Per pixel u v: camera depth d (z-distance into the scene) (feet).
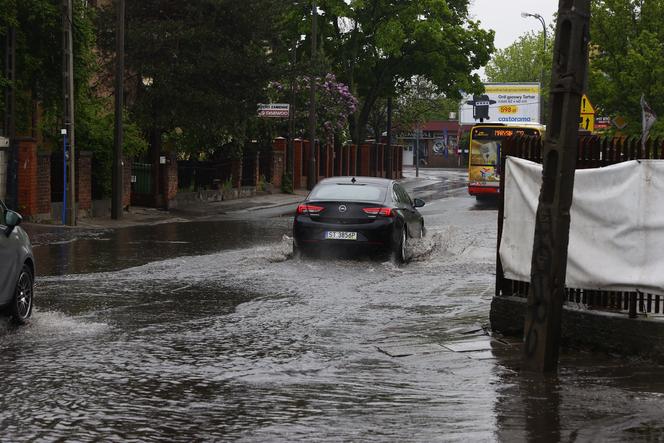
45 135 108.17
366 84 230.48
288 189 176.76
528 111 246.88
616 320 31.19
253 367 29.01
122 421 22.63
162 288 46.83
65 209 93.50
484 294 45.50
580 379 27.78
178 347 32.01
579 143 33.12
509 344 33.09
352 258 60.70
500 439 21.22
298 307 41.11
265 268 55.36
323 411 23.73
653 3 137.49
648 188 30.94
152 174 123.44
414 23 212.02
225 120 124.26
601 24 140.05
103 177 111.34
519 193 34.99
